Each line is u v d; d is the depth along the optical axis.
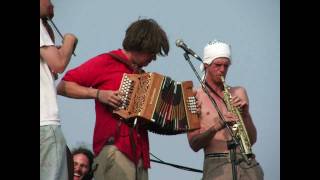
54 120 10.19
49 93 10.24
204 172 13.36
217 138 13.30
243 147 13.02
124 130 11.84
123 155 11.77
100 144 11.87
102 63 12.08
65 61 10.42
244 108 13.38
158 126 12.12
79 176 13.80
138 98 11.88
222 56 13.55
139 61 12.30
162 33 12.40
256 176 13.20
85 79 11.96
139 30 12.18
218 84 13.66
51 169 10.02
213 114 13.38
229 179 13.09
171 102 12.24
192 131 12.55
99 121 11.96
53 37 10.97
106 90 11.89
